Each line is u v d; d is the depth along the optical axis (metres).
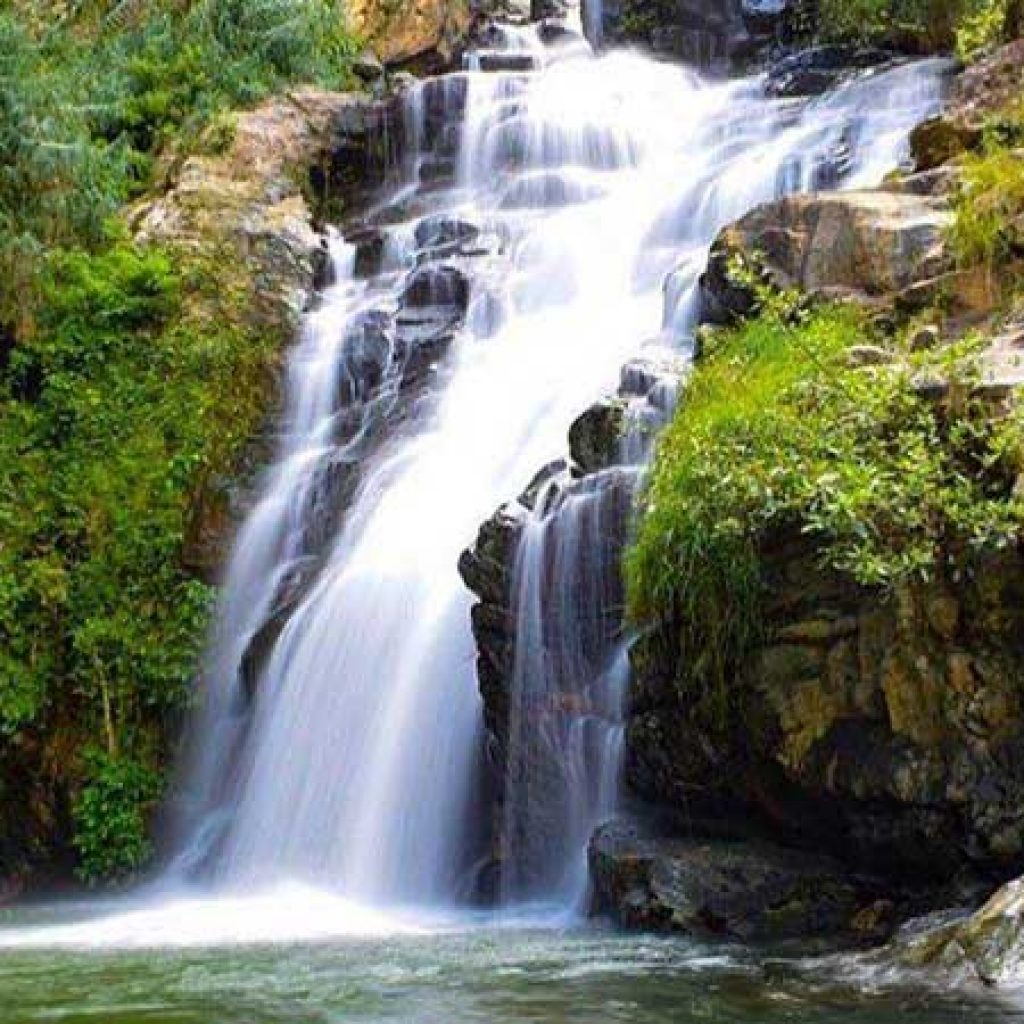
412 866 10.23
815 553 7.66
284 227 16.08
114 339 14.66
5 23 16.44
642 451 9.68
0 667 12.45
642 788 8.69
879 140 13.95
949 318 9.59
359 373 14.47
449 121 18.30
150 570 13.07
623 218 15.09
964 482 7.43
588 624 9.17
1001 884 7.25
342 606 11.64
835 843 7.94
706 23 21.22
